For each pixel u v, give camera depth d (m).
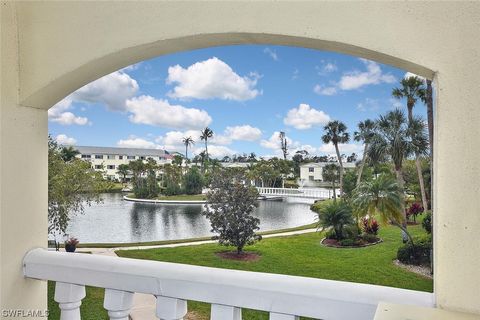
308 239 10.83
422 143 10.14
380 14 0.73
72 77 1.00
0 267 1.00
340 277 7.23
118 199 23.61
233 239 9.41
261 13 0.81
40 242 1.13
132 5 0.91
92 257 0.97
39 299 1.09
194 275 0.83
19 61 1.02
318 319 0.74
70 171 8.20
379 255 8.30
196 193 24.78
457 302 0.66
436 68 0.68
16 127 1.05
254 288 0.77
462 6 0.67
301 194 22.77
